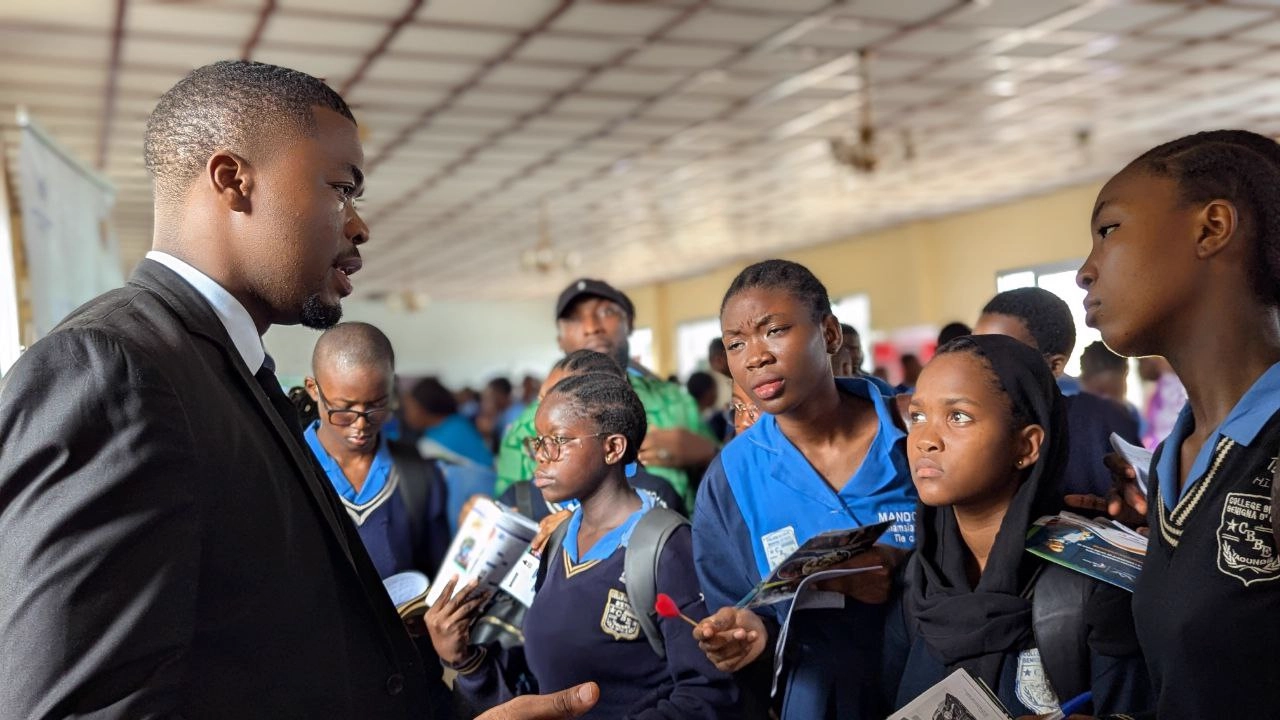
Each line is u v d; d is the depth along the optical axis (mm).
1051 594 1317
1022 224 11719
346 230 1242
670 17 5406
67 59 5562
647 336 16562
